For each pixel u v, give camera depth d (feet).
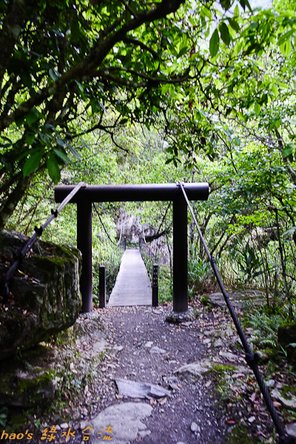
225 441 5.04
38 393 5.52
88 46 5.99
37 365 6.15
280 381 6.51
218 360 7.92
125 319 12.02
